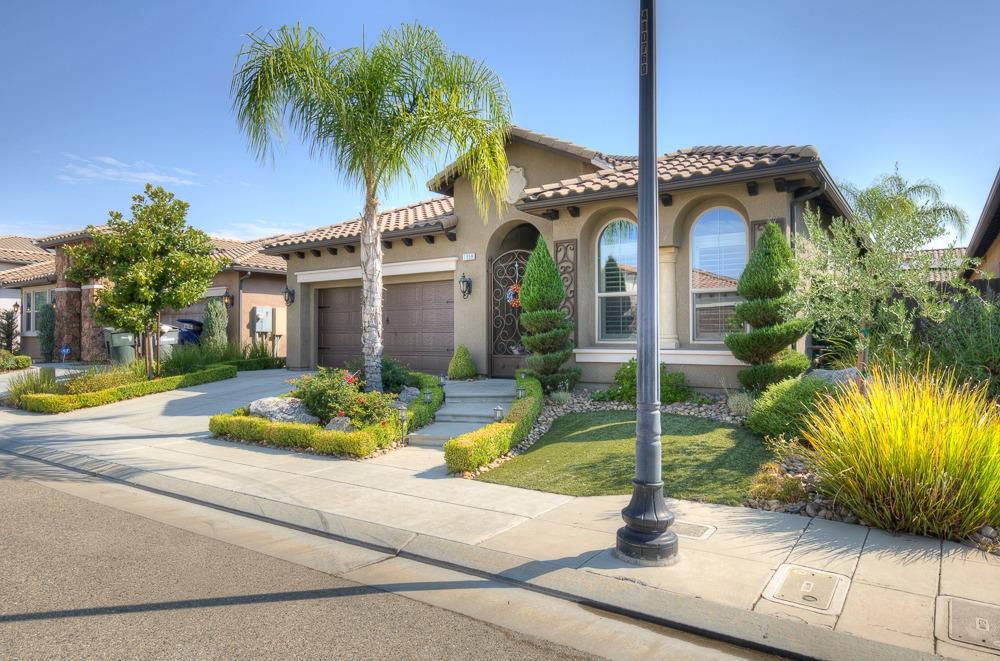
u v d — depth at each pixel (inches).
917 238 321.7
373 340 434.3
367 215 434.0
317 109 397.1
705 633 154.6
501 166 430.0
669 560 191.2
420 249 612.1
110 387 572.4
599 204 466.6
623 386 426.3
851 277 330.0
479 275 570.9
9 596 177.0
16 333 1135.0
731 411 374.0
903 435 219.6
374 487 288.0
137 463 340.2
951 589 171.3
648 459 197.2
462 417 417.4
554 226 494.3
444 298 611.5
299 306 708.0
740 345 379.6
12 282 1090.1
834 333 360.2
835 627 152.3
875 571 183.6
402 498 269.9
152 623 160.9
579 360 478.6
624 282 481.7
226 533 236.7
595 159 502.6
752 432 327.9
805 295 341.1
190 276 616.4
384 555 213.6
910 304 405.4
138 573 195.0
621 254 483.5
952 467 210.4
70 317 958.4
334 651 147.4
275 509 259.4
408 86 418.9
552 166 537.0
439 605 173.3
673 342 447.2
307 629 158.6
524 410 374.0
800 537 211.0
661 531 194.2
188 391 594.9
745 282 382.3
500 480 295.7
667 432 340.5
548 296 451.2
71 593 179.3
